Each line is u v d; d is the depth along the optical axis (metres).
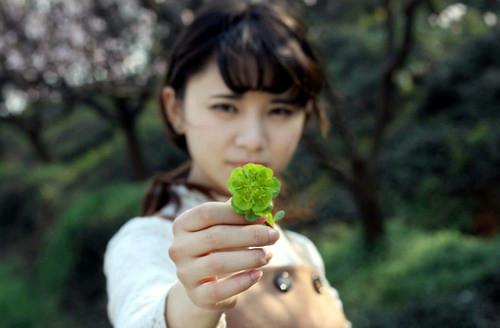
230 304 0.72
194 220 0.68
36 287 8.97
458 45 10.84
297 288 1.08
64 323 7.73
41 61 7.30
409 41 5.76
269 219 0.71
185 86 1.22
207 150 1.16
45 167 14.28
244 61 1.12
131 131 11.22
